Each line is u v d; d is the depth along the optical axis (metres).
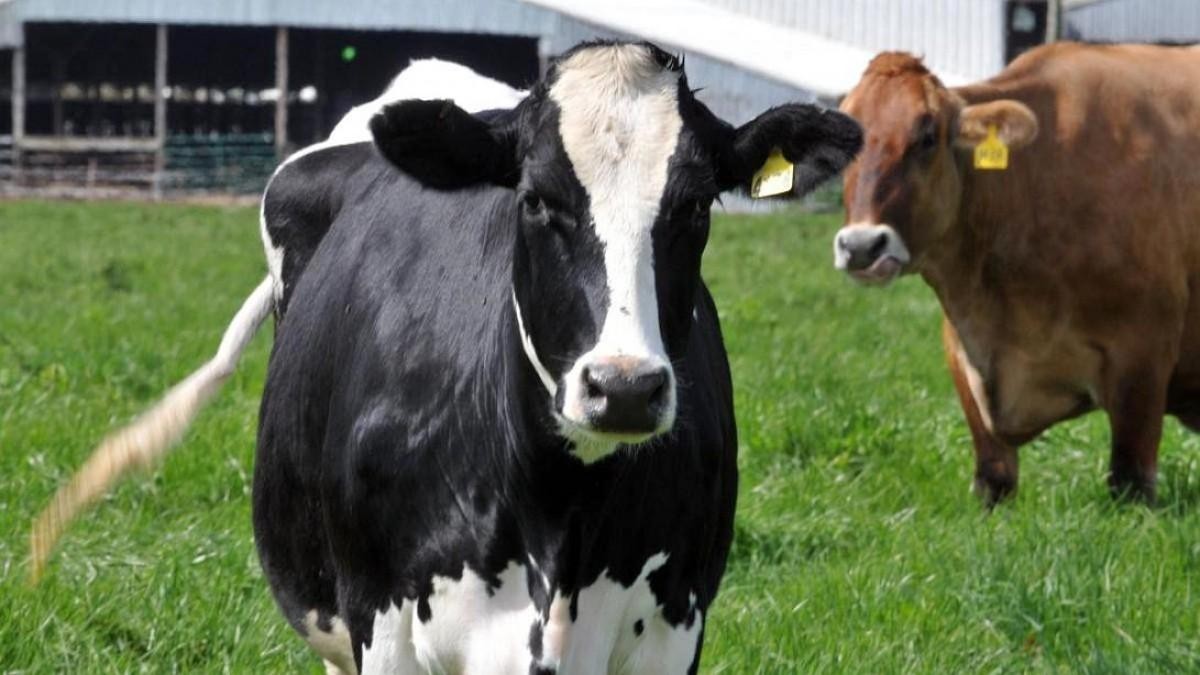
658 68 6.27
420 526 6.73
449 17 63.78
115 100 77.12
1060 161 13.09
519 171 6.31
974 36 71.12
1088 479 13.48
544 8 63.84
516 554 6.54
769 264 34.81
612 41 6.39
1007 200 13.10
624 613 6.68
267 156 68.19
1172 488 13.42
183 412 8.60
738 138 6.47
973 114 12.95
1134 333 12.98
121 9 63.84
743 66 60.59
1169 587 10.17
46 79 76.25
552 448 6.27
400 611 6.86
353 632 7.11
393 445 6.82
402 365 6.93
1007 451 13.42
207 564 10.39
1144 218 13.02
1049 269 13.01
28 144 65.38
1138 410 13.00
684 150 6.12
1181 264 13.19
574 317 5.94
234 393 16.47
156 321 23.66
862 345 21.61
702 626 7.00
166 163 66.44
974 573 10.38
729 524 7.36
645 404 5.64
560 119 6.14
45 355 18.67
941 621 9.79
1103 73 13.41
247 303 9.08
